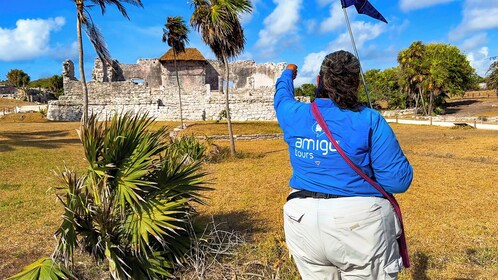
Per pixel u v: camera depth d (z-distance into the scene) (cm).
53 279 375
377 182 233
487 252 503
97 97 4241
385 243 226
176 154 561
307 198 231
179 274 433
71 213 391
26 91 7244
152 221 402
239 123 3334
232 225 646
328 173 227
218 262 459
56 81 7925
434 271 450
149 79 5172
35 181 1066
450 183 991
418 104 6256
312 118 234
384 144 221
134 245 399
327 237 223
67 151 1736
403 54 5525
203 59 4897
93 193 422
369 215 220
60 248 386
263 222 665
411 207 760
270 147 1986
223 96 4288
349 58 229
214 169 1266
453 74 6284
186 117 4228
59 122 3725
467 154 1536
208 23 1519
